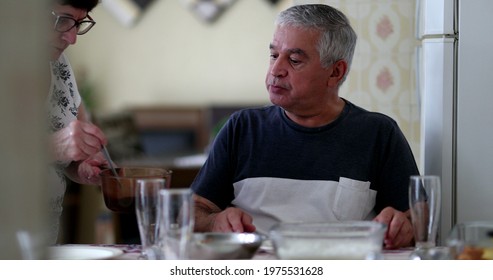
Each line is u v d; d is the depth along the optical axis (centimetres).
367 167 238
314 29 234
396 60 297
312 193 236
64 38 236
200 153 712
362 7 297
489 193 249
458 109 248
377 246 169
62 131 220
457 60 248
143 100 866
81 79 859
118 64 866
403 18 296
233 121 247
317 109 239
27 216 116
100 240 546
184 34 860
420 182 186
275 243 166
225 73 859
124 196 202
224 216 214
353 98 299
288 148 239
